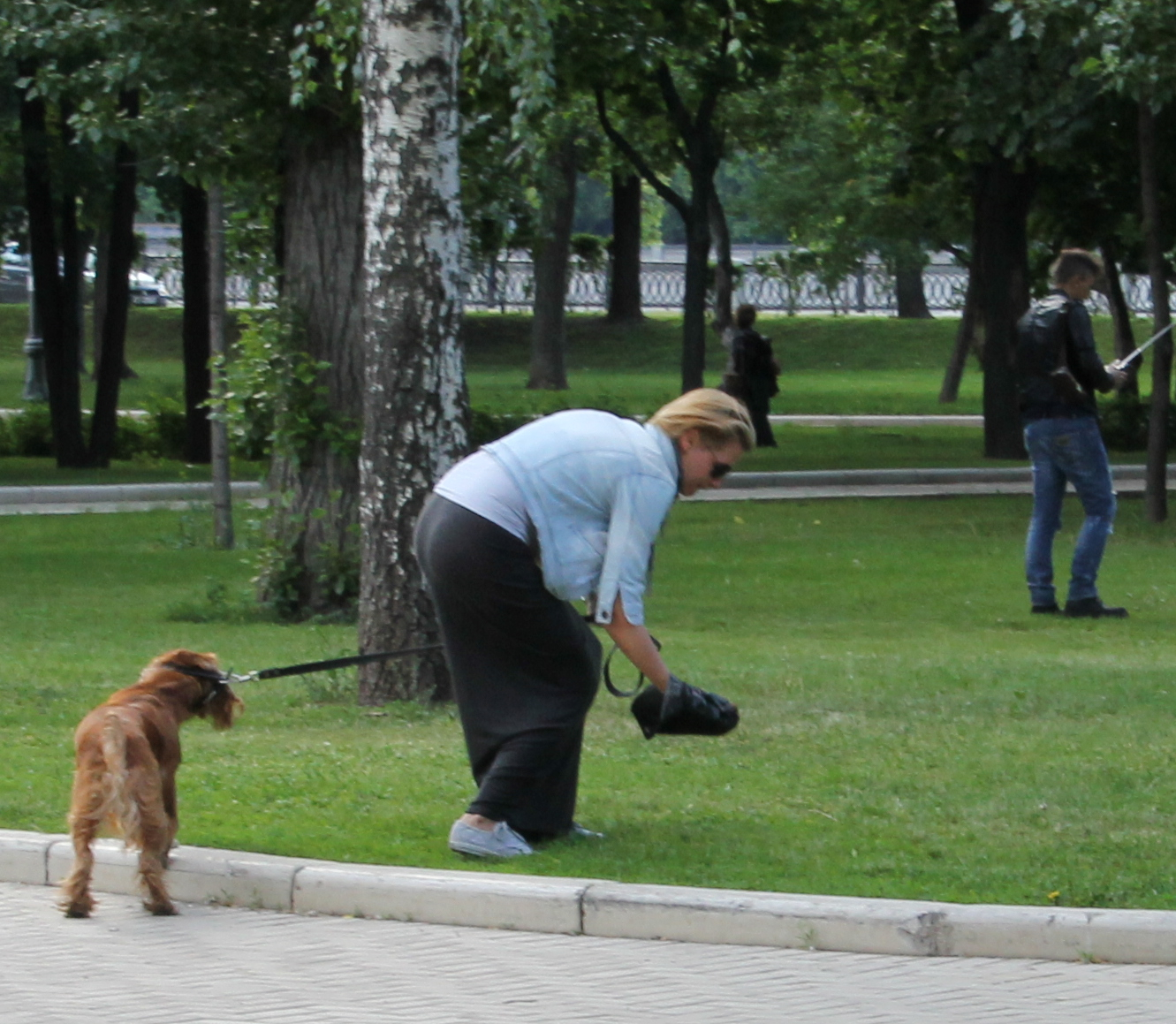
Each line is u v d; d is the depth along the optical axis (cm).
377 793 809
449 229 1059
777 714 998
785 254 5712
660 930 622
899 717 987
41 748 921
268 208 1680
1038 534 1443
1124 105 2261
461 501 686
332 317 1494
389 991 567
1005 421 2906
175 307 6378
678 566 1769
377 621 1073
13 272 6906
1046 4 1812
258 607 1515
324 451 1502
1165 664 1184
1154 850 694
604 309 6838
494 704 702
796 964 592
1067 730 945
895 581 1661
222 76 1478
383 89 1048
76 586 1692
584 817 758
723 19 2444
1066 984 568
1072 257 1388
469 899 640
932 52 2622
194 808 779
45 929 639
